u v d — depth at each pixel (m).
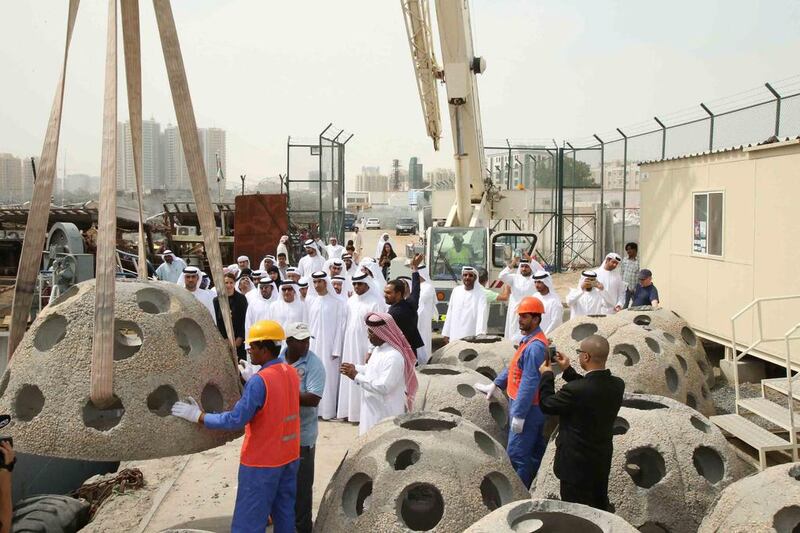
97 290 4.66
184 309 5.30
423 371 7.76
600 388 4.81
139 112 6.06
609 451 4.86
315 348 10.16
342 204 26.84
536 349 6.32
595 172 25.44
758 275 10.42
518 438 6.48
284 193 23.39
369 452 5.14
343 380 10.03
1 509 4.29
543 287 10.22
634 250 13.15
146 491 7.51
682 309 12.63
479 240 14.44
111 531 6.50
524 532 3.53
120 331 5.89
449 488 4.72
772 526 4.15
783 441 6.93
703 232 11.91
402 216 70.62
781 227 9.91
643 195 14.14
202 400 5.35
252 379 5.09
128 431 4.68
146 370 4.85
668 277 13.13
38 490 7.13
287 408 5.26
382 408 6.35
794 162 9.67
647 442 5.42
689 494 5.20
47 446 4.62
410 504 5.18
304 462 5.91
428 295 11.13
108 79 5.07
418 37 15.65
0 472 4.29
